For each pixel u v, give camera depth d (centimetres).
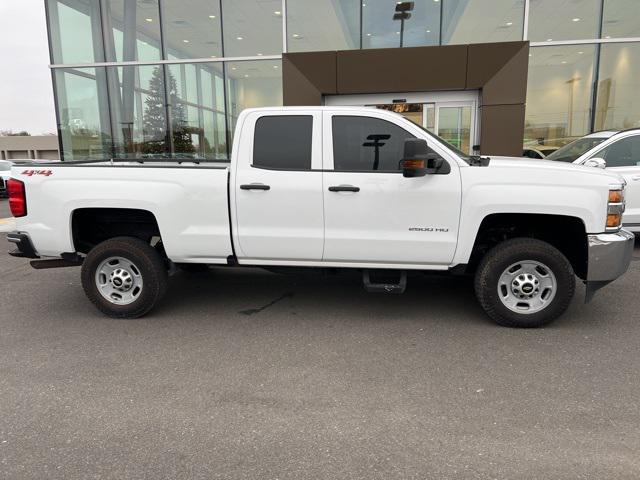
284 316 499
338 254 464
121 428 302
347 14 1216
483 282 449
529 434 288
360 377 364
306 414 315
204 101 1338
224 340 438
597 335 435
